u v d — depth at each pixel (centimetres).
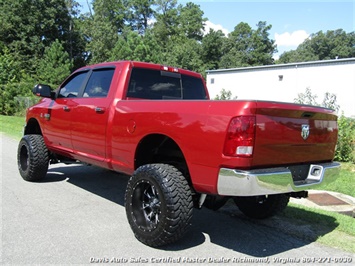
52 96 574
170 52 5262
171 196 334
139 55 4394
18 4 4441
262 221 451
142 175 361
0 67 2695
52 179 644
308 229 421
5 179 626
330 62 2319
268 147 315
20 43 4388
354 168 860
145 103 390
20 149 620
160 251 353
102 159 456
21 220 426
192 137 329
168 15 7019
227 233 411
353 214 518
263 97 2741
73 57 5294
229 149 301
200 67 4891
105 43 4944
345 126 962
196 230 418
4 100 2369
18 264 317
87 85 508
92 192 568
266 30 7094
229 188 305
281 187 321
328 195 603
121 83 445
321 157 385
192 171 332
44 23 4675
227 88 3022
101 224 422
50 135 568
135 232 369
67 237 380
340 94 2277
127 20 7106
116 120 420
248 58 6894
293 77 2542
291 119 335
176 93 511
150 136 382
